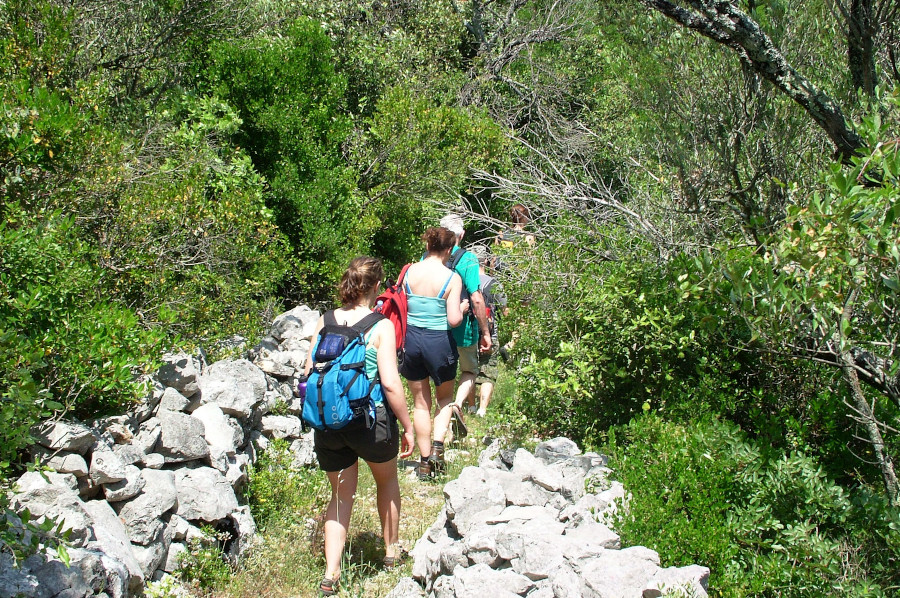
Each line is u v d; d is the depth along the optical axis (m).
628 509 3.86
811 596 3.44
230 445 4.38
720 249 4.00
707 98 6.04
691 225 6.29
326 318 3.97
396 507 4.16
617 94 12.84
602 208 7.54
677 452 4.02
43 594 2.84
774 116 5.66
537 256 6.17
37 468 3.16
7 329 3.66
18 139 4.76
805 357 3.97
